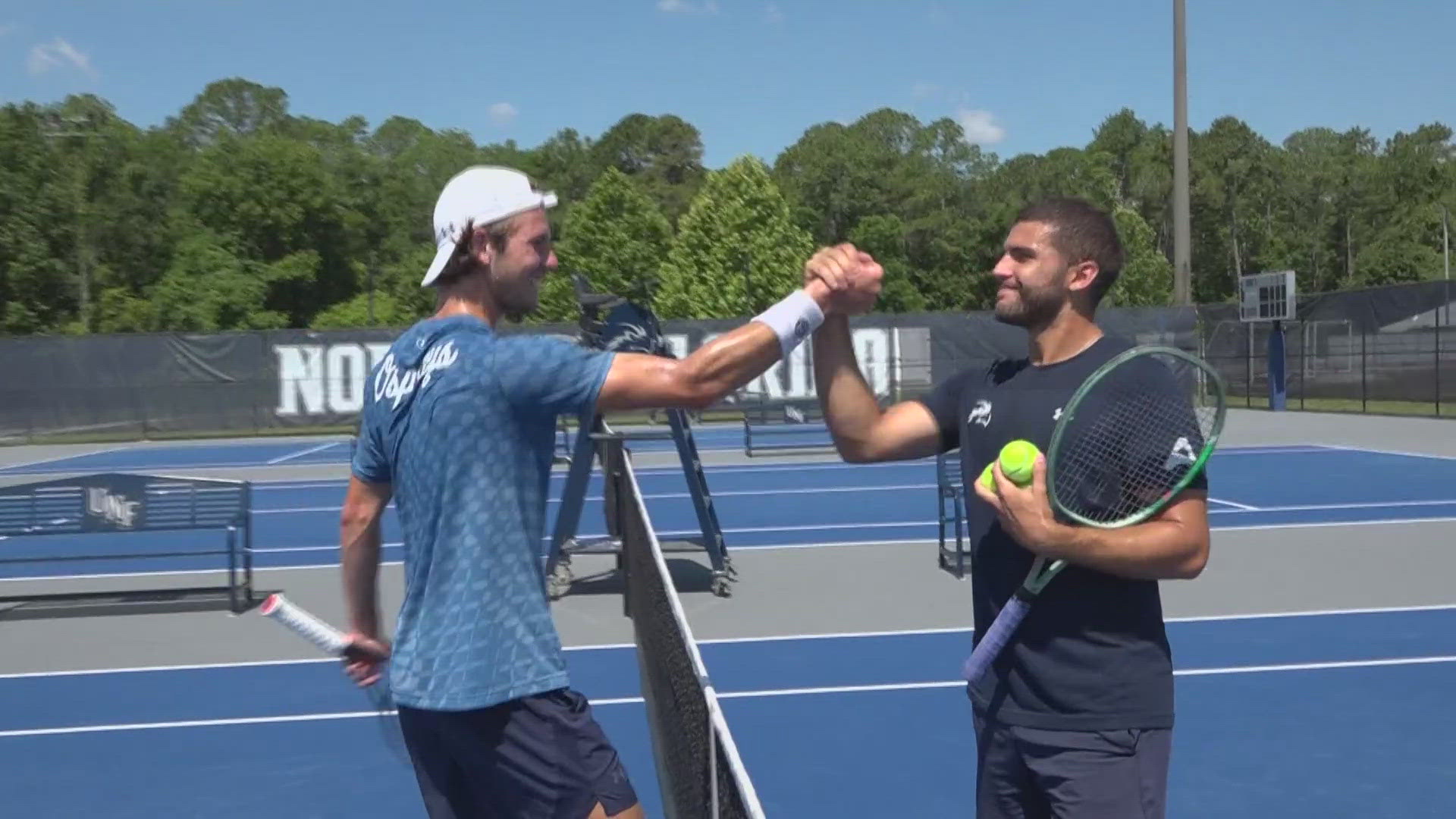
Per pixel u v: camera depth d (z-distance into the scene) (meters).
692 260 53.31
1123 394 2.83
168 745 6.21
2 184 50.69
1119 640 2.79
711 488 17.38
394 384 2.68
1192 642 7.79
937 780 5.45
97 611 9.47
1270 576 9.94
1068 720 2.78
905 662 7.45
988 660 2.85
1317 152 115.50
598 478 19.55
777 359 2.60
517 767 2.62
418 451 2.59
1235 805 5.12
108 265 57.19
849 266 2.61
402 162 91.50
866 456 3.18
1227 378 32.44
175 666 7.77
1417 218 88.94
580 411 2.57
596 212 57.81
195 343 27.16
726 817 2.64
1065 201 2.96
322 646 2.88
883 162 80.19
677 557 11.40
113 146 62.44
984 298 73.38
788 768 5.63
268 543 13.09
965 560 10.76
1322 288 97.44
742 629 8.41
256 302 53.00
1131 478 2.83
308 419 27.34
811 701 6.68
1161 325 28.33
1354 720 6.15
